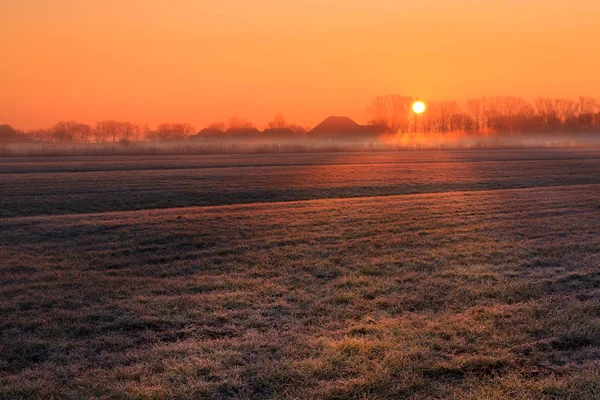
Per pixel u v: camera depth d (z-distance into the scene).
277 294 8.07
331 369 5.32
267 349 5.90
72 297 7.99
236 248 11.38
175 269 9.65
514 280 8.67
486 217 15.62
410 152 77.12
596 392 4.80
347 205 18.67
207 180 30.73
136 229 13.61
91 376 5.25
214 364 5.45
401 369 5.35
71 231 13.39
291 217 15.71
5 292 8.22
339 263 10.02
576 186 25.55
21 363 5.67
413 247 11.43
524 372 5.32
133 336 6.41
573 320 6.68
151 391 4.86
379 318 6.94
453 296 7.82
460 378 5.24
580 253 10.66
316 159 56.50
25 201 21.70
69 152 74.25
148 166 44.47
